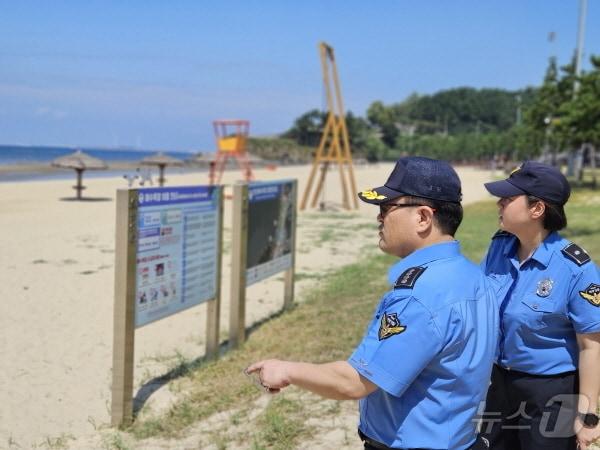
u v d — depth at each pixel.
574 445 2.64
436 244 2.01
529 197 2.61
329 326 6.83
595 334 2.51
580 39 31.28
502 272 2.76
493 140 93.50
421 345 1.84
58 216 17.78
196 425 4.48
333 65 21.47
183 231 5.30
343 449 3.95
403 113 173.12
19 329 6.83
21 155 106.38
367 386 1.89
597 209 20.78
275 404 4.67
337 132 21.94
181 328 7.10
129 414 4.59
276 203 7.19
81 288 8.86
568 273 2.56
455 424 1.93
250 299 8.55
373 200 2.06
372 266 10.70
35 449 4.20
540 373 2.63
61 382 5.40
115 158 119.19
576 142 27.14
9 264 10.52
